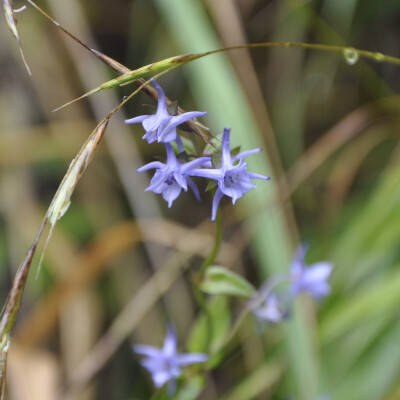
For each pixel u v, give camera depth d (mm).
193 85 598
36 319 560
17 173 684
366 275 592
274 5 713
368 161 734
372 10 711
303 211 724
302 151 698
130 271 686
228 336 491
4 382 388
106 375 661
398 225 575
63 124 692
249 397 568
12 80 705
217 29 600
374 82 731
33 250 380
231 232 687
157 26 707
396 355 552
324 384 549
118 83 381
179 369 486
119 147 661
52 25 688
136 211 647
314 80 732
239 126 524
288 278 500
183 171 398
